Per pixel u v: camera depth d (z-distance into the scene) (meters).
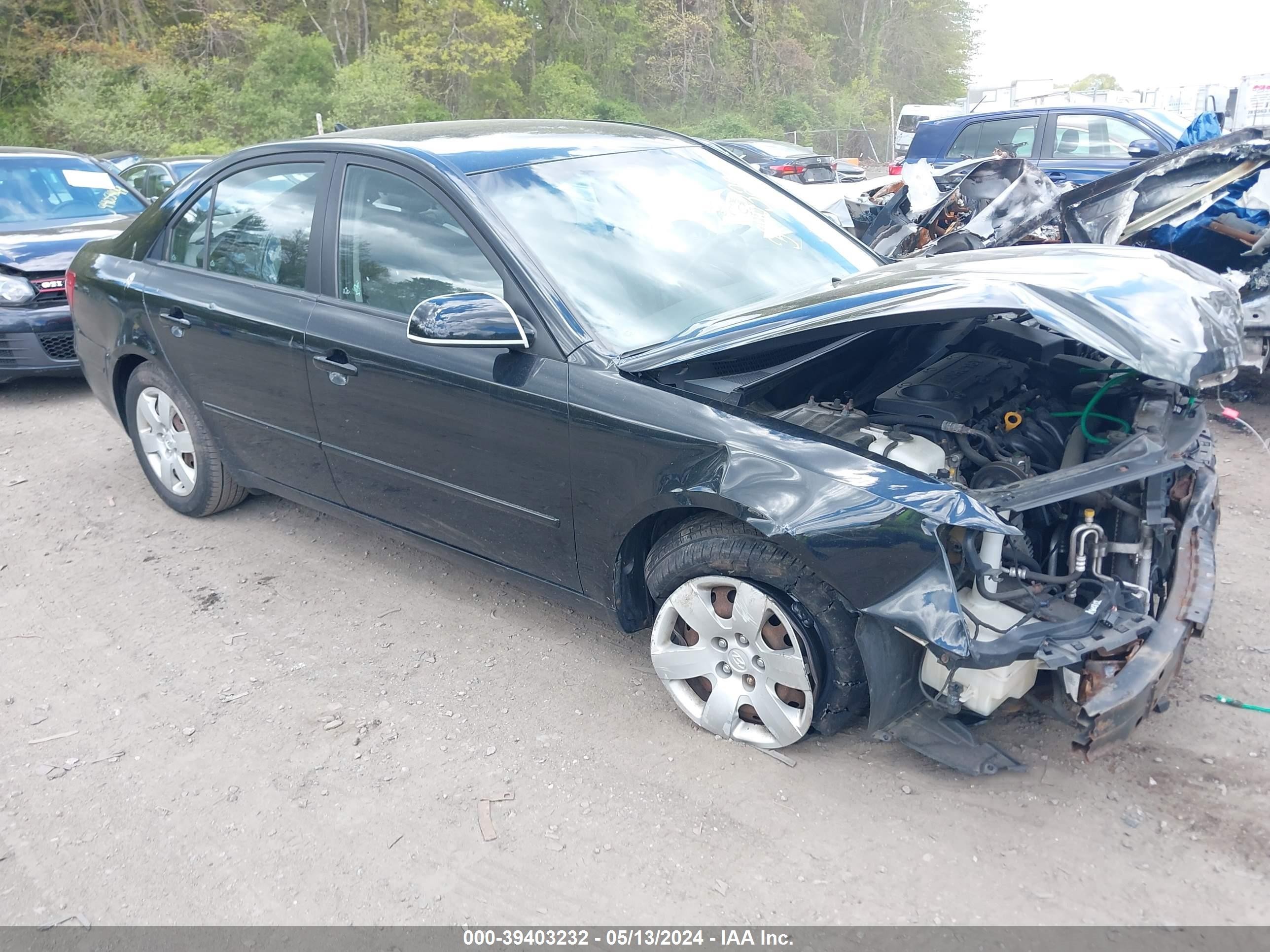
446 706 3.31
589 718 3.20
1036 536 2.79
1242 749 2.85
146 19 34.97
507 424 3.16
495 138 3.72
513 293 3.15
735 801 2.77
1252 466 5.10
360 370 3.54
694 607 2.92
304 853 2.68
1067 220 6.09
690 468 2.75
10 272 6.67
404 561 4.39
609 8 45.16
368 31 39.69
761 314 2.96
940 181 7.68
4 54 31.52
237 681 3.51
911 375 3.27
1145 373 2.44
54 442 6.14
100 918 2.50
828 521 2.49
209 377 4.26
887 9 58.59
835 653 2.67
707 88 47.25
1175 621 2.58
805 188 13.18
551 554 3.27
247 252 4.08
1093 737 2.40
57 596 4.18
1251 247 5.65
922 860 2.52
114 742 3.20
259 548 4.57
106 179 8.48
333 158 3.77
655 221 3.55
